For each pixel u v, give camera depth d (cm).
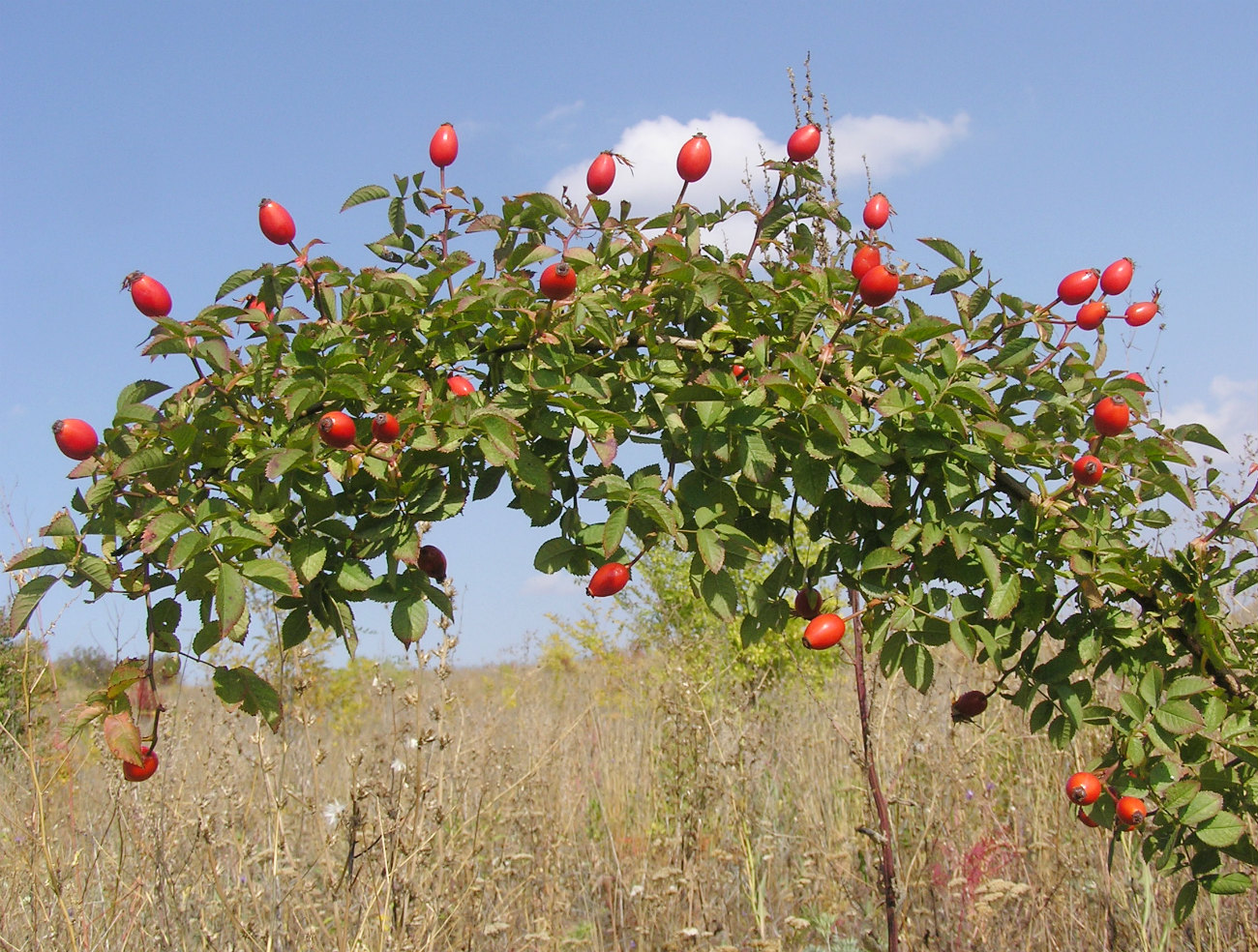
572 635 873
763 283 218
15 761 393
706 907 379
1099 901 357
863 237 258
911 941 329
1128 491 242
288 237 219
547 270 205
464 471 221
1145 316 245
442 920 317
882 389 227
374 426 203
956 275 242
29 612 188
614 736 596
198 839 337
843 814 414
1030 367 246
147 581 195
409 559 203
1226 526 228
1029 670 238
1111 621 228
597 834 484
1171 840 225
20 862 328
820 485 216
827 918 377
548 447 224
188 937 324
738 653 660
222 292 215
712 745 435
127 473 185
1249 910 333
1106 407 220
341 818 328
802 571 237
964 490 217
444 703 328
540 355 211
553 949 366
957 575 229
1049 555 231
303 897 327
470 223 237
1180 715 216
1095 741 394
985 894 323
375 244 240
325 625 219
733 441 214
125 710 190
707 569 213
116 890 316
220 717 446
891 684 404
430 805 327
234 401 207
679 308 232
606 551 201
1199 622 222
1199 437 230
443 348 220
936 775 380
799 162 250
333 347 213
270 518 197
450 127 245
